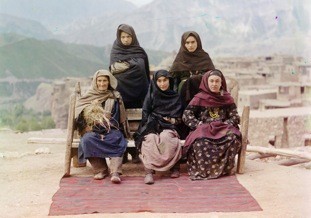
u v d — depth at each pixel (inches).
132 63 277.9
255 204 191.9
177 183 228.8
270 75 2070.6
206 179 235.5
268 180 231.5
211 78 248.5
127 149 275.3
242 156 246.8
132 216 180.1
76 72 5032.0
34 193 213.3
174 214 182.1
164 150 236.5
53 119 2297.0
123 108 255.9
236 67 2519.7
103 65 5383.9
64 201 198.8
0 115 2062.0
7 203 198.5
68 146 243.1
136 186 223.6
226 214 181.2
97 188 219.6
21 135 549.0
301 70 1574.8
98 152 234.2
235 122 250.7
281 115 848.9
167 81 252.8
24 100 3885.3
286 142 856.3
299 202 191.8
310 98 1494.8
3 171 259.1
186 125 258.4
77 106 250.7
